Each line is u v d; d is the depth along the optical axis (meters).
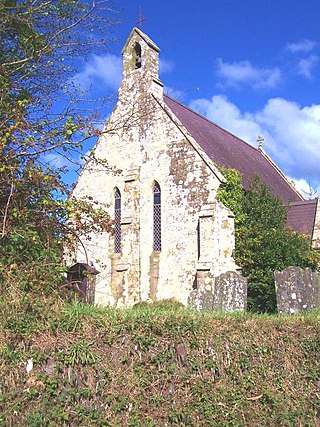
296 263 21.03
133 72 24.98
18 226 9.63
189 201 22.00
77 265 14.17
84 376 6.66
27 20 12.02
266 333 8.23
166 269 22.23
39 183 9.80
